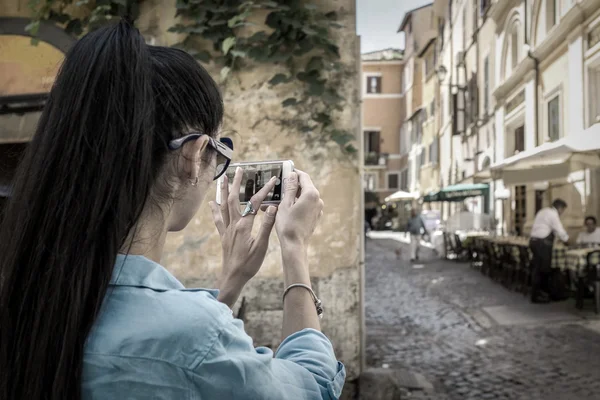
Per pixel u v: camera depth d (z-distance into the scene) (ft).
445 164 79.97
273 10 11.96
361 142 12.67
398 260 56.39
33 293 2.13
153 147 2.40
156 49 2.57
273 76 12.29
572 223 33.45
